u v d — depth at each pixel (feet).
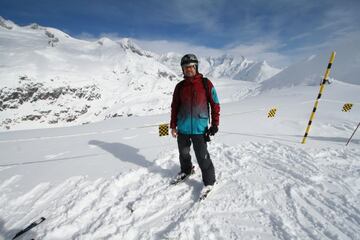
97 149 19.06
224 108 55.88
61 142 23.75
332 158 14.47
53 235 8.50
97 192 11.25
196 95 9.92
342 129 22.17
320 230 8.18
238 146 17.39
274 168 13.29
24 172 14.56
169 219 9.16
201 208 9.51
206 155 10.44
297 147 16.67
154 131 26.16
